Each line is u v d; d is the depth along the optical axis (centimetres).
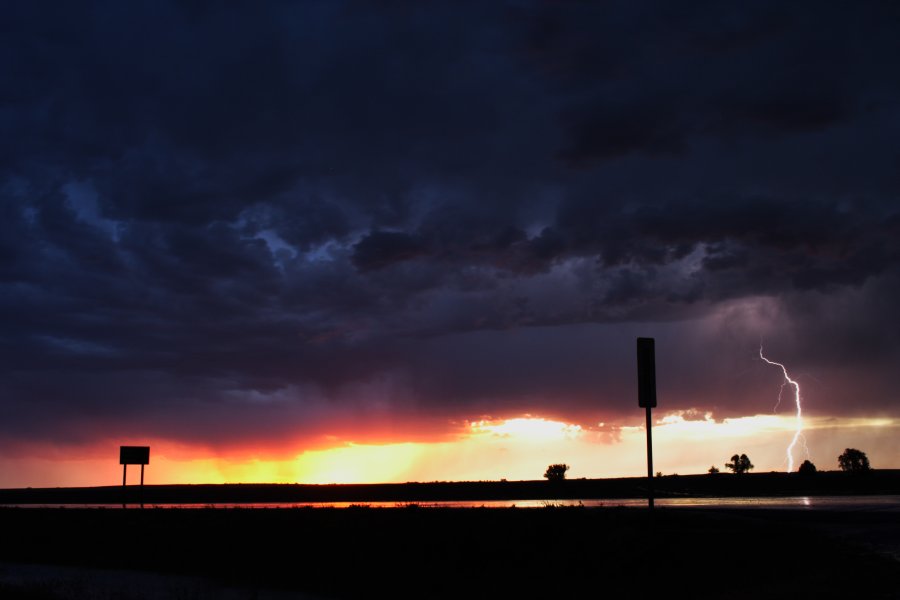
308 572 2908
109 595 2659
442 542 2789
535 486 8544
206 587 2853
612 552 2309
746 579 1930
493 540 2686
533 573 2386
